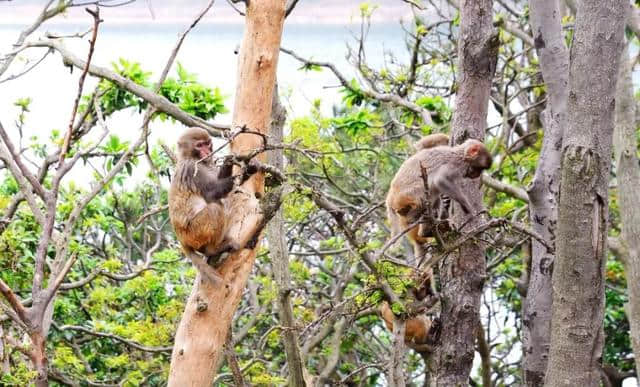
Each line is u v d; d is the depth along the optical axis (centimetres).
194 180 723
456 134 923
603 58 684
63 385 1236
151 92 981
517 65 1546
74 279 1227
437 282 1055
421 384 1712
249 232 697
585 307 710
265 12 713
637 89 1719
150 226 1437
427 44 1703
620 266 1577
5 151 824
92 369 1312
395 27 1831
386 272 791
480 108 909
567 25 1362
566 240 704
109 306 1274
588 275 703
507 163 1529
